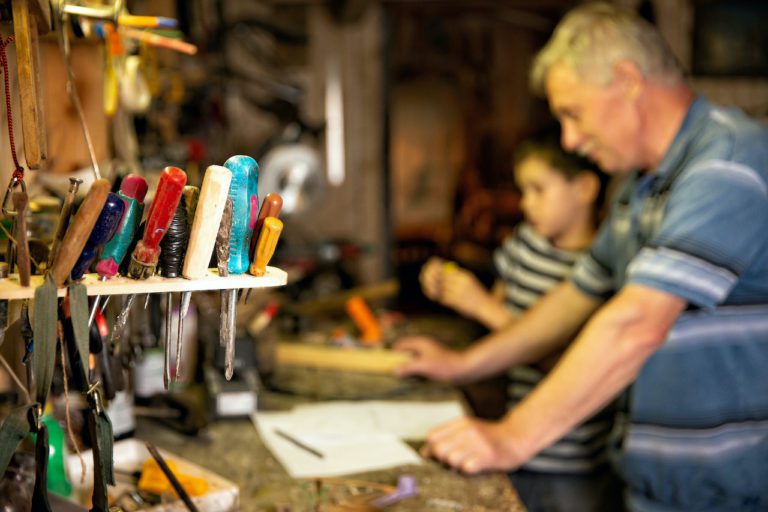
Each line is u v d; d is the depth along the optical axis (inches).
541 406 60.8
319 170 123.5
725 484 63.9
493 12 253.0
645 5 155.5
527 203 96.7
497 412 144.9
